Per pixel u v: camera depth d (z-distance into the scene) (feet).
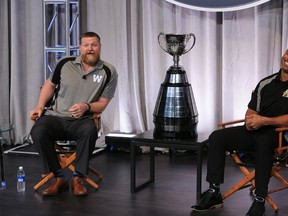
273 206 11.10
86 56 12.85
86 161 12.34
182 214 11.04
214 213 11.09
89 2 17.21
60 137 12.76
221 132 11.47
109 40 17.10
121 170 14.65
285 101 11.53
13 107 17.76
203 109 16.61
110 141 16.65
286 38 15.42
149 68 16.80
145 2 16.58
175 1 15.99
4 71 17.69
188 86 12.91
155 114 12.88
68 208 11.42
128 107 17.03
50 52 17.29
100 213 11.09
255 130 11.41
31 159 15.81
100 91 13.03
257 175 10.75
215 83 16.35
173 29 16.52
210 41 16.20
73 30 17.07
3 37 17.57
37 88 17.57
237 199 12.01
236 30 16.06
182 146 12.12
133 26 16.67
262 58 15.78
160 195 12.35
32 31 17.38
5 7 17.43
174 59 13.24
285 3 15.31
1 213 11.09
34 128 12.39
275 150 11.01
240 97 16.24
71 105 12.96
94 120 12.82
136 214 11.03
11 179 13.67
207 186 13.12
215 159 11.31
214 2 15.78
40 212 11.16
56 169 12.39
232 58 16.17
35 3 17.28
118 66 16.99
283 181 11.44
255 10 15.72
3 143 17.78
